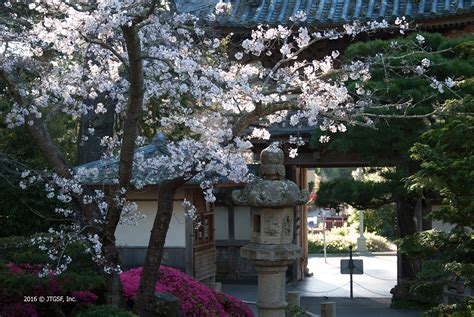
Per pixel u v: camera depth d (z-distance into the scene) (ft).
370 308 59.26
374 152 50.75
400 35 59.98
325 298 64.95
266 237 30.91
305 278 78.38
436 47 49.83
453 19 57.41
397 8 60.29
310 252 105.29
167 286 38.68
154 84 32.24
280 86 30.17
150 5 29.09
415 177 32.71
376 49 47.39
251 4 62.13
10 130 50.49
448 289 41.70
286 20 59.26
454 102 33.30
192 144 29.78
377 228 123.24
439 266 31.86
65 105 33.76
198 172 30.58
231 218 73.41
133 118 29.35
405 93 46.09
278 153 31.30
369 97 31.89
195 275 53.67
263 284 31.19
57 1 28.68
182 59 29.14
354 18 59.47
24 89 31.14
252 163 50.37
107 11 27.07
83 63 33.50
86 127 57.26
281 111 31.81
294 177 65.41
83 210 31.42
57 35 29.45
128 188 31.65
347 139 49.65
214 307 39.75
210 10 55.57
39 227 49.73
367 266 89.92
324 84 29.91
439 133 32.48
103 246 31.45
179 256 54.29
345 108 30.73
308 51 61.67
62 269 30.09
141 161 33.04
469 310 31.32
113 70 33.12
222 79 29.84
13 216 49.98
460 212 31.96
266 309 31.04
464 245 31.37
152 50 30.50
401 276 60.08
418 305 58.29
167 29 32.78
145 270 32.07
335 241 108.58
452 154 32.81
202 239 56.08
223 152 29.81
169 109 34.35
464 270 30.68
